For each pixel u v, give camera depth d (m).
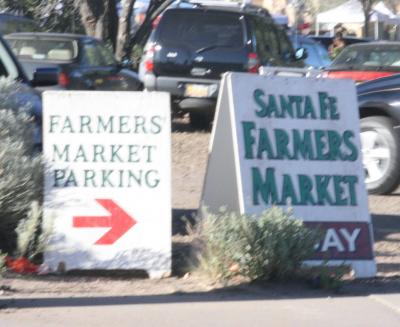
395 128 13.48
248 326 7.38
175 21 19.98
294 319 7.59
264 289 8.43
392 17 50.81
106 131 8.71
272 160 8.77
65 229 8.59
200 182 15.00
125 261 8.62
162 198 8.71
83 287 8.39
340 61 20.12
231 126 8.82
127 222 8.66
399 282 8.88
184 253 9.70
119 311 7.68
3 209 8.73
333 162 8.94
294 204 8.75
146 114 8.75
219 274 8.56
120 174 8.68
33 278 8.53
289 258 8.45
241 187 8.63
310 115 8.97
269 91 8.90
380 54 19.75
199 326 7.34
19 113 9.27
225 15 19.84
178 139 19.41
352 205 8.92
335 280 8.50
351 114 9.09
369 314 7.79
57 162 8.66
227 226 8.43
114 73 20.53
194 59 19.77
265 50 20.14
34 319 7.39
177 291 8.33
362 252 8.87
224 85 8.88
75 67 18.81
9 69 10.95
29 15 30.98
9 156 8.73
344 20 48.56
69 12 30.89
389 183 13.55
